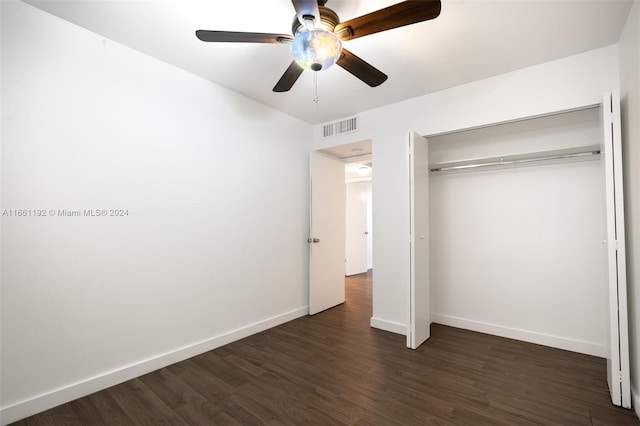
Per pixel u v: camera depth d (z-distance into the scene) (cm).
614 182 178
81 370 189
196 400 186
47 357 176
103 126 201
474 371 221
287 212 342
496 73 247
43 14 178
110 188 204
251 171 301
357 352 254
